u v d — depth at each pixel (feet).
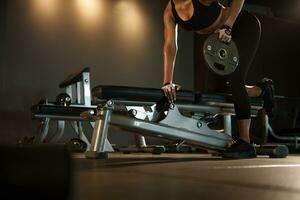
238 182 3.21
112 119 7.02
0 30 15.97
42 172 1.51
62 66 17.29
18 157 1.49
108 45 18.47
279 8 21.86
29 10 16.63
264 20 21.18
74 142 11.18
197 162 6.20
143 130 7.32
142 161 6.39
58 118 11.43
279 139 14.78
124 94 7.07
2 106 15.90
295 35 22.36
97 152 6.82
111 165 5.38
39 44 16.81
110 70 18.44
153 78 19.56
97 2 18.30
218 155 8.96
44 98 16.76
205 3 7.51
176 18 7.77
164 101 7.59
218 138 8.16
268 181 3.32
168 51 7.93
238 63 7.61
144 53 19.39
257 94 8.93
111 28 18.60
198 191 2.60
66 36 17.44
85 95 12.38
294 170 4.58
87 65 17.88
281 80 21.45
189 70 20.33
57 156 1.58
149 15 19.67
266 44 21.06
